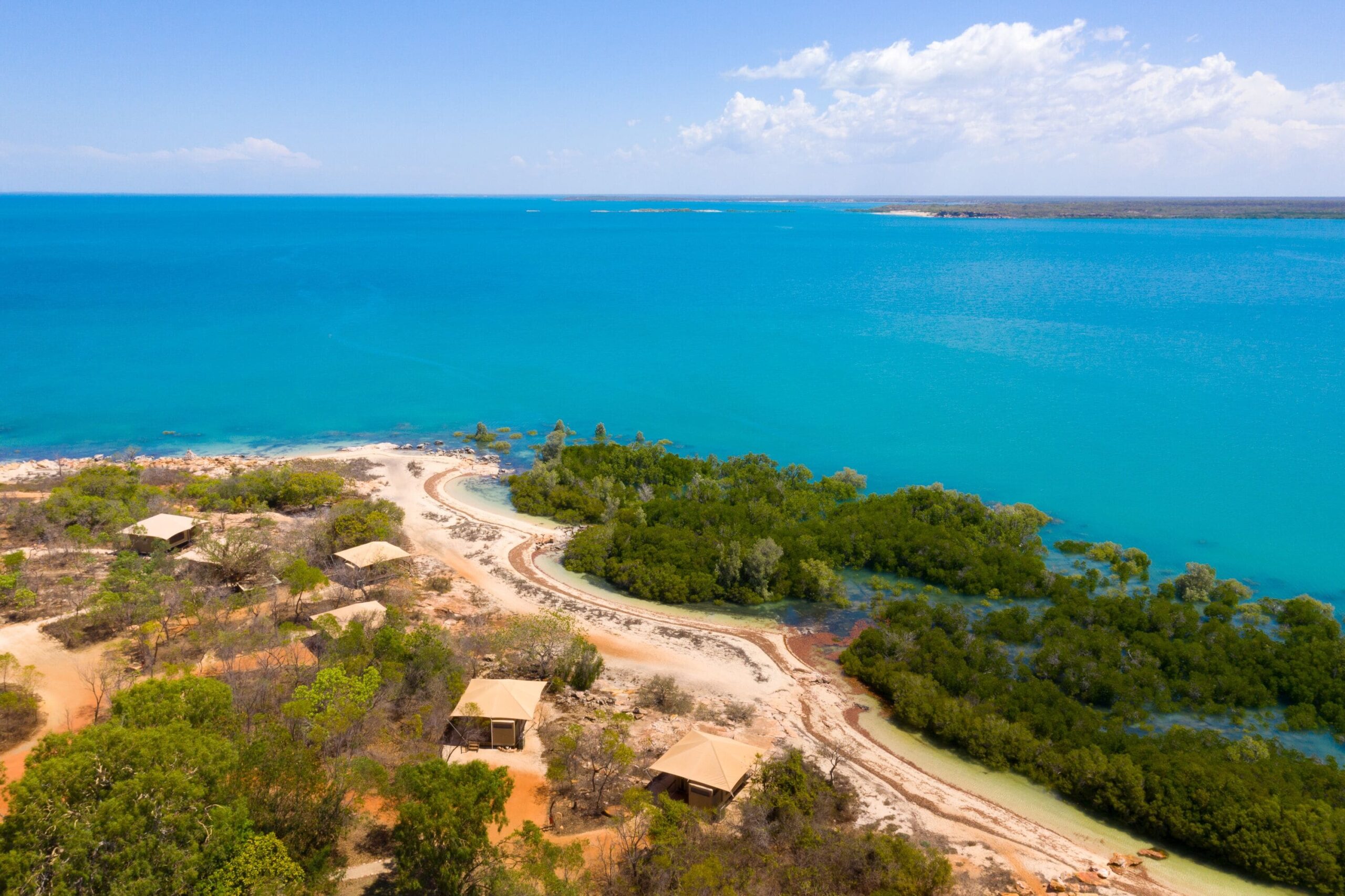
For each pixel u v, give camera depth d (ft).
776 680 160.76
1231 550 232.53
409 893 93.15
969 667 162.40
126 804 79.10
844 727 145.89
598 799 117.08
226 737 103.30
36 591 170.09
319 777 103.96
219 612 165.89
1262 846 111.75
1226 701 156.87
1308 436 327.67
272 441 317.63
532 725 136.56
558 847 101.91
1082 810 126.62
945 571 209.05
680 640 175.22
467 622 174.50
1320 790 124.26
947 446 322.75
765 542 202.08
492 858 92.68
